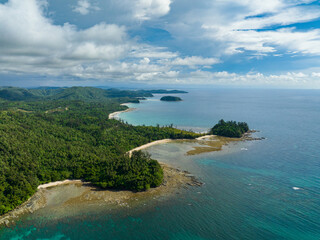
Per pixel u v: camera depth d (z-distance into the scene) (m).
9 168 128.88
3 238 92.50
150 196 124.88
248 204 117.31
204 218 106.19
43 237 93.38
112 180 132.75
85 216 106.81
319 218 105.06
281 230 97.81
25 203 114.81
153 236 95.00
